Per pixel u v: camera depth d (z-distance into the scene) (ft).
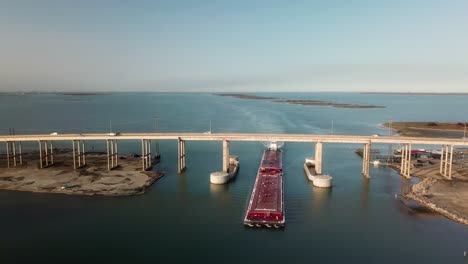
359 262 257.96
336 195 409.69
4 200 383.24
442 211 348.18
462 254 269.85
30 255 266.77
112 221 330.34
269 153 620.08
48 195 400.47
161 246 281.74
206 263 256.32
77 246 280.92
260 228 316.81
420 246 281.74
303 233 305.94
